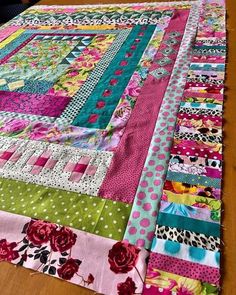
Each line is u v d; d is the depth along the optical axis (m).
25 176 0.88
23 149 0.97
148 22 1.54
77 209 0.76
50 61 1.40
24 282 0.64
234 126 0.91
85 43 1.48
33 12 1.92
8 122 1.10
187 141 0.89
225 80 1.10
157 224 0.69
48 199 0.80
